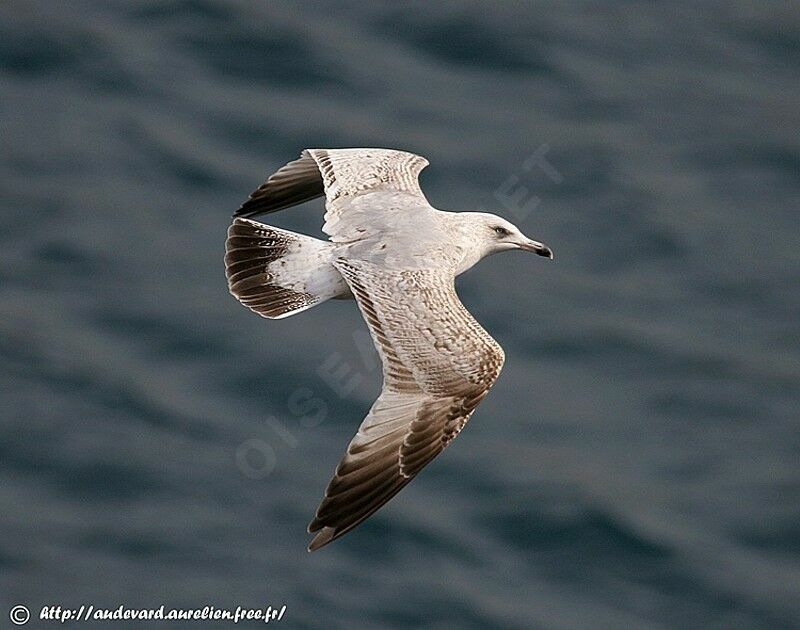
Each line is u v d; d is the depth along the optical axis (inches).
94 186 937.5
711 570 733.3
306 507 756.0
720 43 1098.1
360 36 1057.5
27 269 881.5
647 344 854.5
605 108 1022.4
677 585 726.5
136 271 881.5
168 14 1064.8
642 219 933.8
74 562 731.4
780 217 952.3
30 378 814.5
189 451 780.0
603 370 839.1
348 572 729.0
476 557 737.0
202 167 948.0
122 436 787.4
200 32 1051.3
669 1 1139.3
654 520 754.2
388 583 722.8
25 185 935.0
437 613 708.7
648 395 825.5
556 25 1088.2
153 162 952.3
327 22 1067.3
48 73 1016.2
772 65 1080.2
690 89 1048.8
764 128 1016.9
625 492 768.9
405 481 412.8
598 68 1057.5
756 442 800.9
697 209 949.8
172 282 874.8
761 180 979.9
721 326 872.3
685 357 848.3
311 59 1031.0
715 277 904.9
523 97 1021.8
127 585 722.2
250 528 748.6
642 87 1044.5
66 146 963.3
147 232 908.0
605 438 797.2
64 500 759.1
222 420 794.8
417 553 738.2
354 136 966.4
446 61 1047.0
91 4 1072.8
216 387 813.2
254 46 1040.8
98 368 821.2
